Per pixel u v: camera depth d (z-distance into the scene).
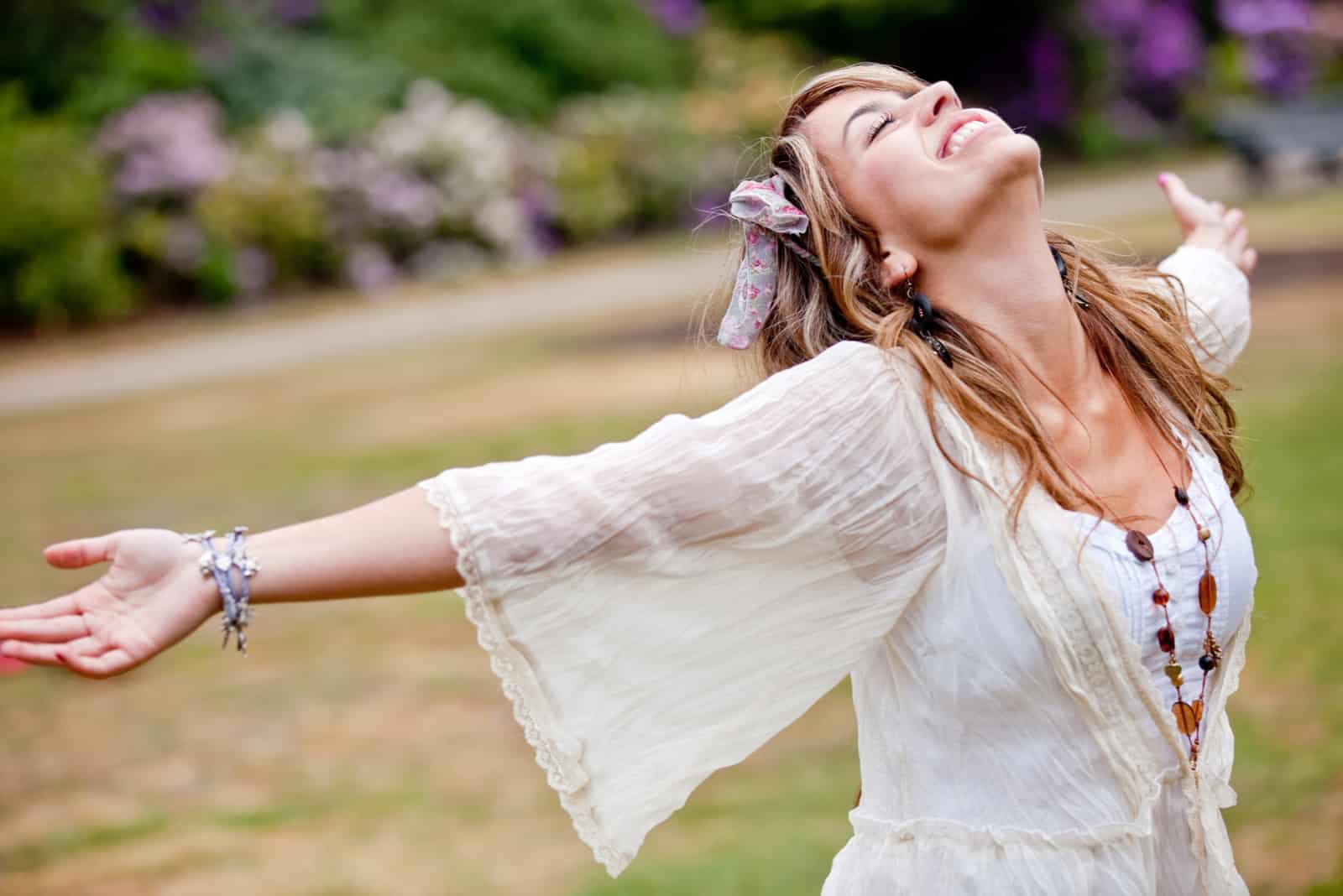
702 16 34.31
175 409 16.19
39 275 22.48
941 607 2.41
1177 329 2.79
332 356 19.38
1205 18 40.44
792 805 5.64
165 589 2.24
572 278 25.36
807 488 2.35
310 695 7.36
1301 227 21.39
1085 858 2.38
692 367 15.18
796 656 2.46
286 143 25.70
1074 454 2.49
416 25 30.31
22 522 11.22
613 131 29.52
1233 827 5.07
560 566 2.32
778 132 2.71
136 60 26.17
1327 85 41.53
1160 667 2.43
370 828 5.80
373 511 2.33
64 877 5.56
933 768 2.47
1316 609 6.91
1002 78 34.88
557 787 2.42
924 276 2.51
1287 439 10.05
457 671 7.59
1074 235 2.92
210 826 5.93
